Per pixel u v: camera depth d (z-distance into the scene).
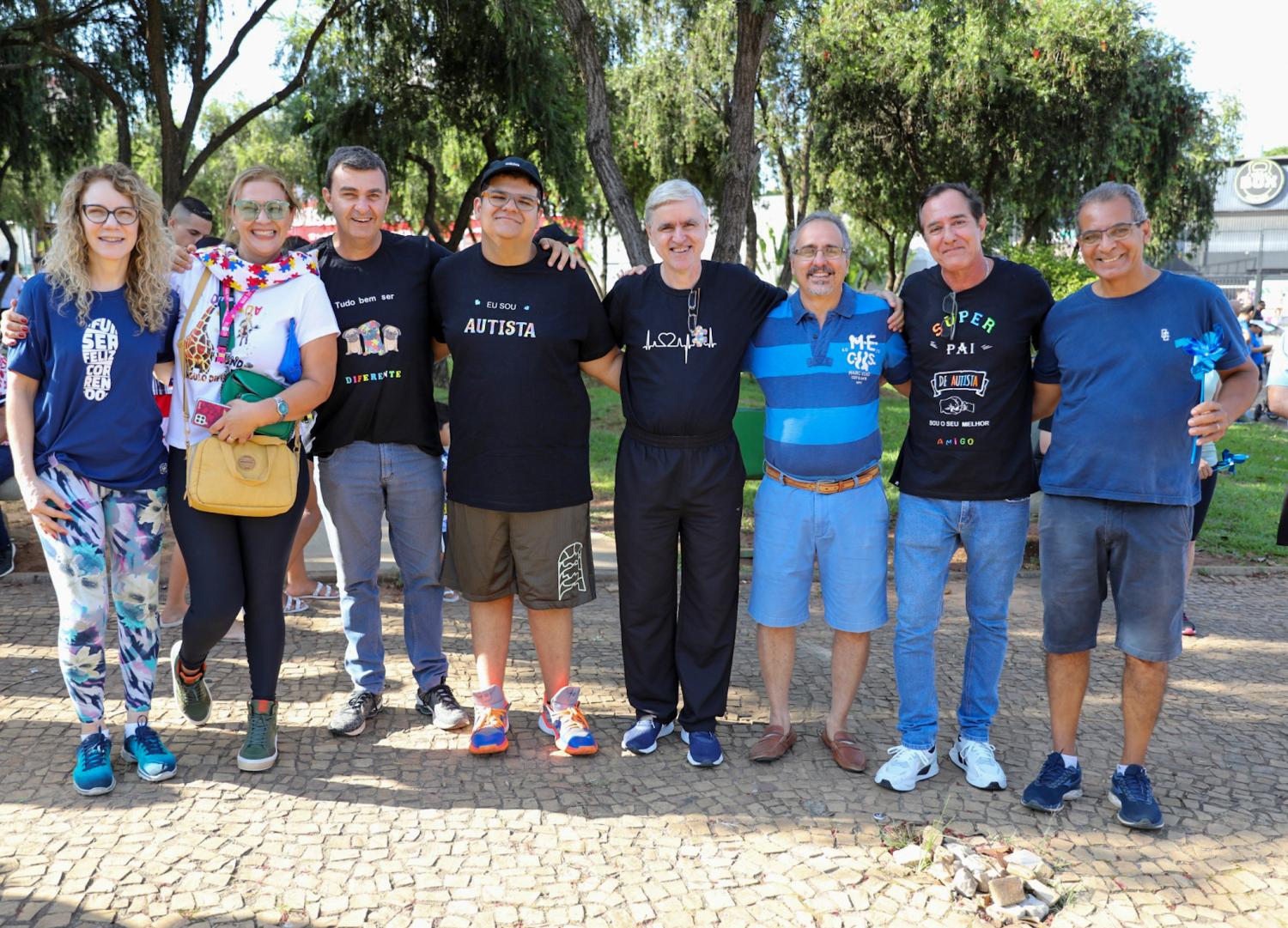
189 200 4.76
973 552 3.38
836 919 2.59
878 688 4.34
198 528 3.20
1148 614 3.10
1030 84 15.16
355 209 3.38
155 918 2.48
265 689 3.32
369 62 12.82
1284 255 35.62
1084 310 3.17
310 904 2.57
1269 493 9.28
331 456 3.62
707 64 15.17
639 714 3.70
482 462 3.43
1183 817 3.20
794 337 3.42
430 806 3.13
